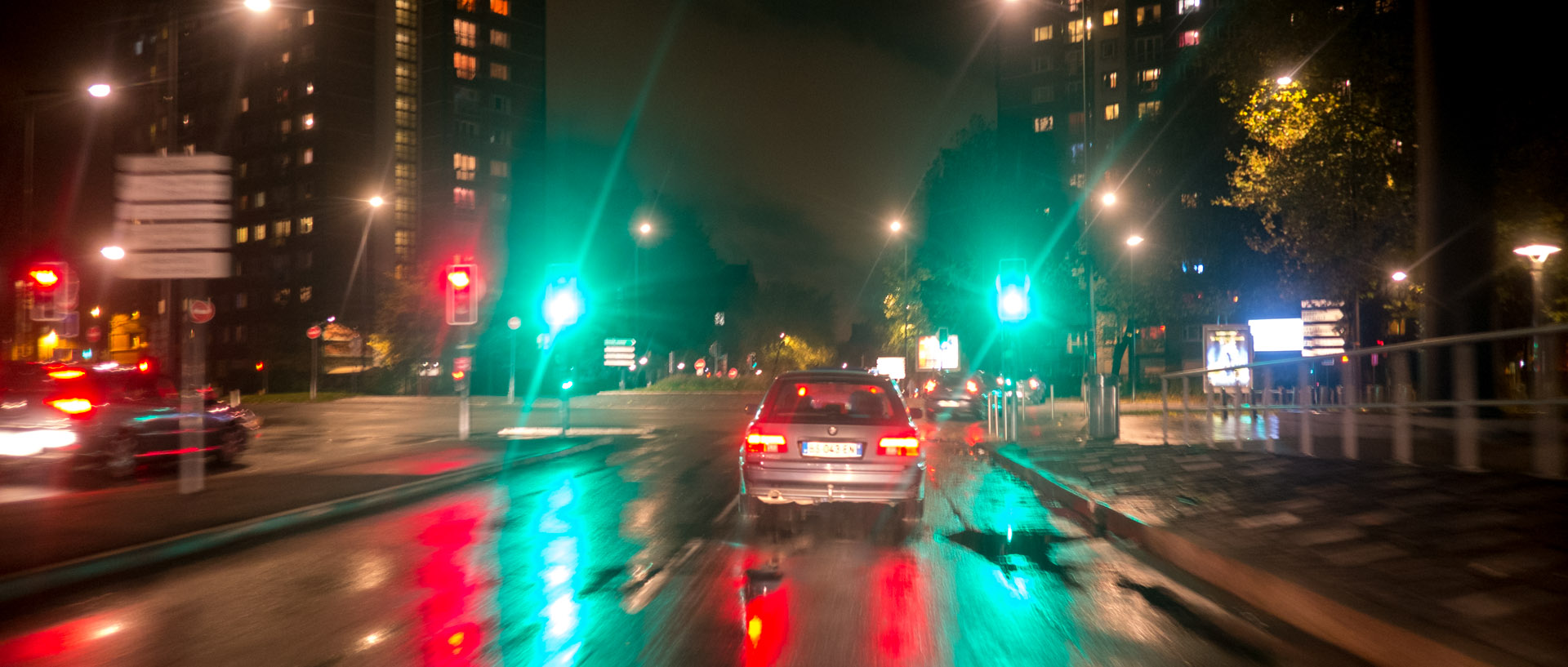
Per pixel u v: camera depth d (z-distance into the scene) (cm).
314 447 2095
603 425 2933
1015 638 586
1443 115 1656
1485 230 1634
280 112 8394
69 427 1488
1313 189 2288
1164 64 7844
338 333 7406
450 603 675
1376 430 1217
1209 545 765
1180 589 717
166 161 1216
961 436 2427
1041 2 4928
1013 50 8425
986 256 4566
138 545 834
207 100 8750
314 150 8206
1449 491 895
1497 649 472
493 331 6938
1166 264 4244
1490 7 1642
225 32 8619
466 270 2122
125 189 1213
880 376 1066
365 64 8394
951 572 777
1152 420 2883
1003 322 2041
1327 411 1308
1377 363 1245
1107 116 8044
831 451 975
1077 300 4606
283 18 8381
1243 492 1049
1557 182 1811
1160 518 930
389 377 6781
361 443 2206
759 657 545
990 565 808
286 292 8369
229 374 8756
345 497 1139
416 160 8644
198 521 961
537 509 1156
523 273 7531
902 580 746
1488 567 628
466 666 529
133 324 7412
